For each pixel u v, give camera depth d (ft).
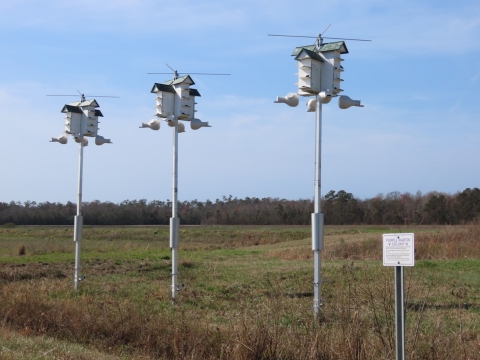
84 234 175.22
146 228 198.08
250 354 28.81
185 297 48.60
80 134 56.70
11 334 33.94
